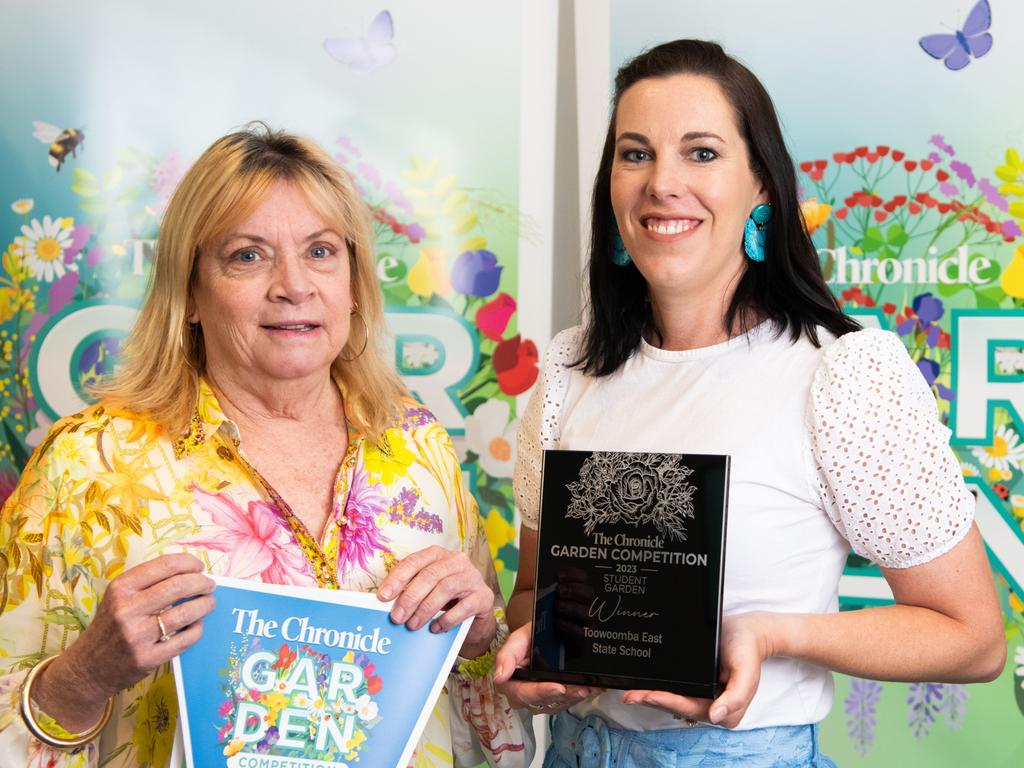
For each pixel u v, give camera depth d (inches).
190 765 56.5
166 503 61.7
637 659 59.3
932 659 60.5
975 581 61.7
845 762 104.4
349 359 69.0
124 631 53.7
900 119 103.4
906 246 104.1
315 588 59.5
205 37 111.3
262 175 62.5
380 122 111.4
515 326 111.2
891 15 103.2
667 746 62.6
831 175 104.7
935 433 61.1
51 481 61.3
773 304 66.3
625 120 65.8
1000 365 102.8
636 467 60.9
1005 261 102.2
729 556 62.4
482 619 65.7
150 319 65.7
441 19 110.3
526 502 74.9
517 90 109.8
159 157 111.7
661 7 106.4
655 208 64.2
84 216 112.3
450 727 73.5
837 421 60.8
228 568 61.2
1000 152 101.9
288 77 111.3
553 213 110.2
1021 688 101.4
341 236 64.9
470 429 112.3
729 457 59.2
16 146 112.9
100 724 58.5
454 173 111.0
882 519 60.8
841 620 60.6
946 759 102.7
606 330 70.6
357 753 58.2
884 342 62.5
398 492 67.1
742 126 64.7
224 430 63.9
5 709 57.0
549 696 59.6
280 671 58.1
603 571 60.7
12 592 60.0
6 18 112.5
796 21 104.5
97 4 111.8
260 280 62.7
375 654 59.3
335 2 110.9
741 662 56.0
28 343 113.1
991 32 101.6
